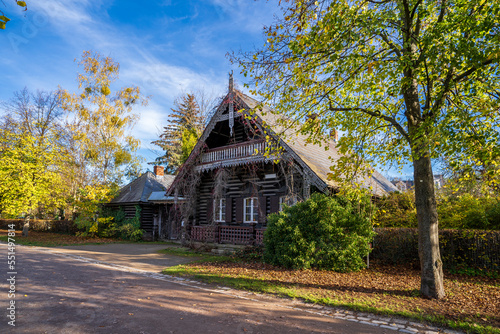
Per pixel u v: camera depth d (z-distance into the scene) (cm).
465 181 963
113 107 2775
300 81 805
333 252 1036
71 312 577
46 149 2445
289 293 745
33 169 2333
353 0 759
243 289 802
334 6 712
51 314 563
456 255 1066
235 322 550
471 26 631
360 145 877
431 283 722
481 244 1020
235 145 1540
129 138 2834
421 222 747
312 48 767
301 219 1103
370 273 1032
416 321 577
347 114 923
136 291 752
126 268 1092
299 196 1260
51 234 2755
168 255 1457
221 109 1574
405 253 1170
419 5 751
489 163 743
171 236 2303
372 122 932
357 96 1049
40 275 898
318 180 1183
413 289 794
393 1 758
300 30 780
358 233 1109
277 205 1491
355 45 764
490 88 730
